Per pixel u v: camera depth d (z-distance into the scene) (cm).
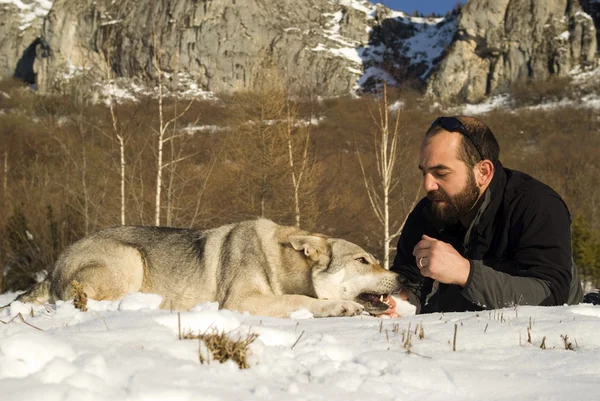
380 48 10781
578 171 4197
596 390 246
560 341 328
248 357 271
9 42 11806
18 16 12175
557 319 369
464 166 474
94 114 2975
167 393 215
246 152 2356
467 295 434
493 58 9456
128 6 6400
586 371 276
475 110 8656
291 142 2325
